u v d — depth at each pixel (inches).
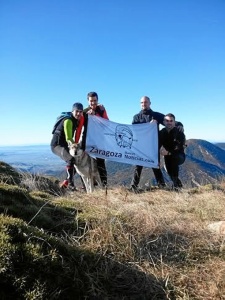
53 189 378.9
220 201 276.7
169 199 297.0
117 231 193.3
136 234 197.6
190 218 238.8
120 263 170.9
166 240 198.8
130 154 397.4
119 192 321.1
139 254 182.4
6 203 207.6
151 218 214.1
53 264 147.2
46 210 218.7
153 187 383.2
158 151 402.0
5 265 137.7
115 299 150.5
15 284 134.6
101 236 188.4
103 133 396.2
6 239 148.5
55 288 139.6
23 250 146.6
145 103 410.3
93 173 387.9
